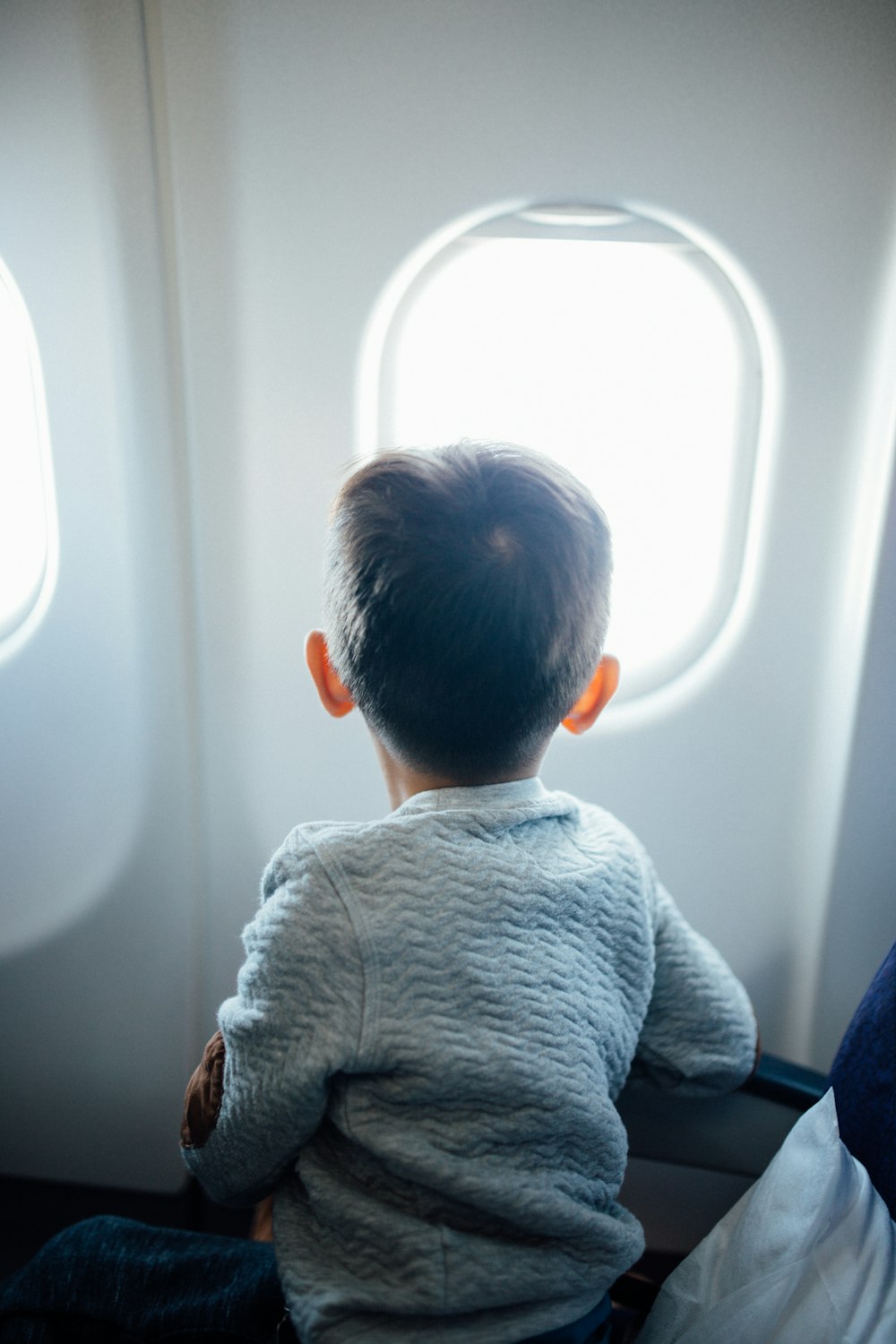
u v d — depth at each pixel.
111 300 0.94
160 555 1.02
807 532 1.01
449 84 0.88
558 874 0.68
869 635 0.98
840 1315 0.69
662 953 0.82
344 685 0.71
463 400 1.01
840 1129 0.81
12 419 1.03
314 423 0.99
